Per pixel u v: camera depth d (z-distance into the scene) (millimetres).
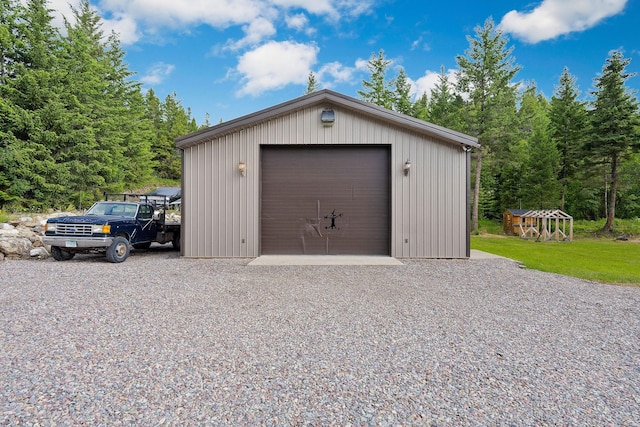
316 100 9062
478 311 4418
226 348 3139
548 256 11117
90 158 18500
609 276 6859
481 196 28406
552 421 2096
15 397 2270
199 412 2131
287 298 4957
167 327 3680
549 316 4250
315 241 9508
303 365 2812
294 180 9516
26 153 15492
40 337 3352
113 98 26578
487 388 2488
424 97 37875
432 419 2094
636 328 3852
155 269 7328
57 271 6949
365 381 2561
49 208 16484
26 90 16188
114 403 2219
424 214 9172
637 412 2211
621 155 19750
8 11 16453
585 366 2883
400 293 5332
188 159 9172
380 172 9516
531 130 27625
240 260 8758
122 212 9414
